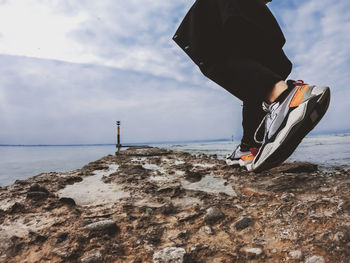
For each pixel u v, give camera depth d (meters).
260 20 1.19
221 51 1.26
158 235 0.94
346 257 0.69
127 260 0.78
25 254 0.80
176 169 2.50
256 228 0.96
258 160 1.33
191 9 1.42
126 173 2.26
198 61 1.36
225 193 1.47
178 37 1.50
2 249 0.83
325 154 4.07
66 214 1.14
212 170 2.26
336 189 1.25
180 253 0.77
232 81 1.27
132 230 0.99
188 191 1.52
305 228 0.90
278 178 1.66
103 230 0.94
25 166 4.30
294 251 0.76
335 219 0.90
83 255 0.80
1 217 1.10
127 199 1.41
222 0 1.21
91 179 2.02
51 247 0.84
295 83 1.18
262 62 1.28
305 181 1.50
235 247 0.84
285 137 1.16
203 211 1.16
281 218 1.01
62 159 6.12
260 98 1.25
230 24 1.17
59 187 1.71
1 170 3.70
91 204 1.34
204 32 1.30
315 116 1.10
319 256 0.72
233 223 1.03
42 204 1.28
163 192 1.53
